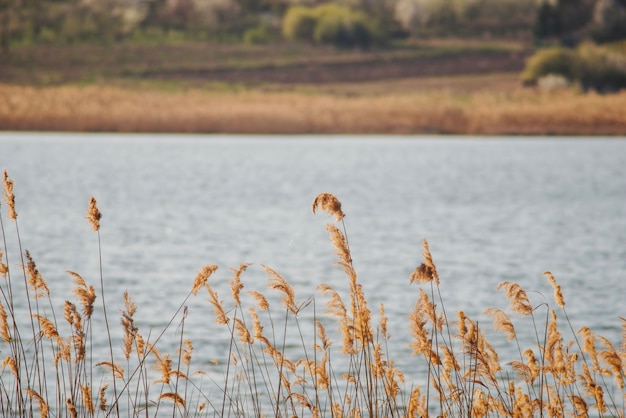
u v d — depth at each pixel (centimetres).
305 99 15912
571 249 5409
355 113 14300
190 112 14062
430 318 1661
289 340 2970
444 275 4503
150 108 14100
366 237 6019
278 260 5041
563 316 3425
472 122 14188
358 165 11112
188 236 5994
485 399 1731
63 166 10269
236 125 14075
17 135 13188
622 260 4959
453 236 6034
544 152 12200
